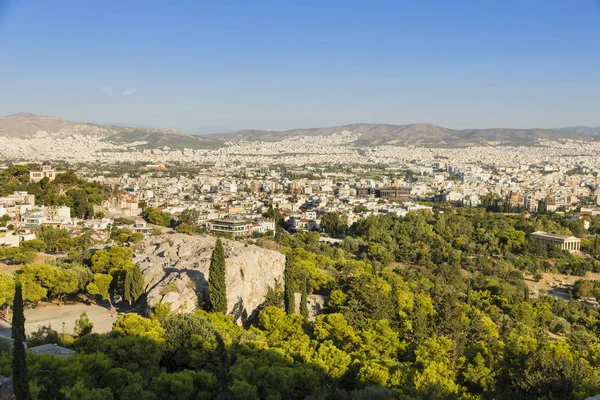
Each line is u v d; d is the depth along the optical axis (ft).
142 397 343.67
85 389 335.88
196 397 363.97
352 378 424.05
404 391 399.65
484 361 491.72
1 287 574.97
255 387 367.45
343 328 517.55
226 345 453.58
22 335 314.35
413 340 552.82
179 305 565.53
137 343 408.87
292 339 498.69
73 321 588.09
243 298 621.72
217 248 567.59
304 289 623.36
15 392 312.91
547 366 461.37
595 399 343.87
